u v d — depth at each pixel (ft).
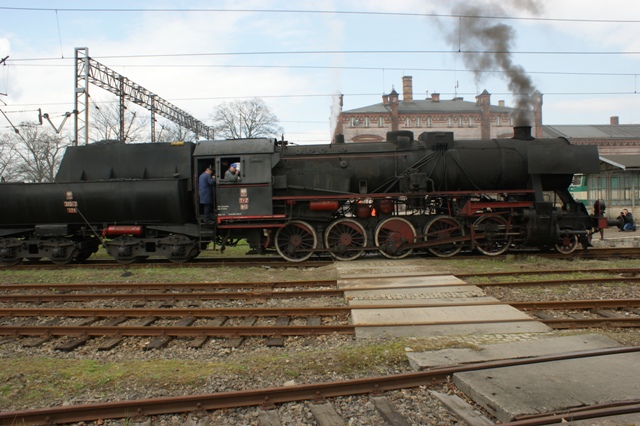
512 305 24.88
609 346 17.98
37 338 22.21
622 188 90.68
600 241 55.06
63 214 41.81
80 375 16.75
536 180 41.19
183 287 31.99
